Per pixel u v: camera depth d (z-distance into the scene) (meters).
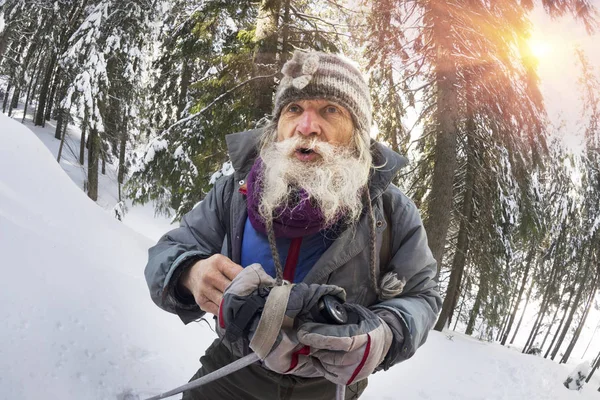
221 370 1.14
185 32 10.26
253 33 8.37
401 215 1.38
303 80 1.21
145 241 6.89
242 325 1.02
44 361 2.29
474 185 11.33
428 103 9.16
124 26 17.91
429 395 5.58
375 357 1.06
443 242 8.57
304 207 1.20
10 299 2.61
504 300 14.73
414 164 9.99
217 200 1.47
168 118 14.88
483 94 8.20
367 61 8.34
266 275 1.09
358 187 1.23
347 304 1.11
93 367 2.44
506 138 8.56
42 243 3.35
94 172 19.11
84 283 3.19
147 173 8.37
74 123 18.77
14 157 5.35
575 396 9.55
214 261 1.17
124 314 3.06
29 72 28.19
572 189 18.17
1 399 1.98
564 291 24.58
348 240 1.26
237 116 8.01
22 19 22.08
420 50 8.09
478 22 7.49
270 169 1.24
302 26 8.70
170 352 2.95
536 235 11.20
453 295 13.94
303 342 1.03
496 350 12.30
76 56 17.69
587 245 21.03
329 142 1.23
